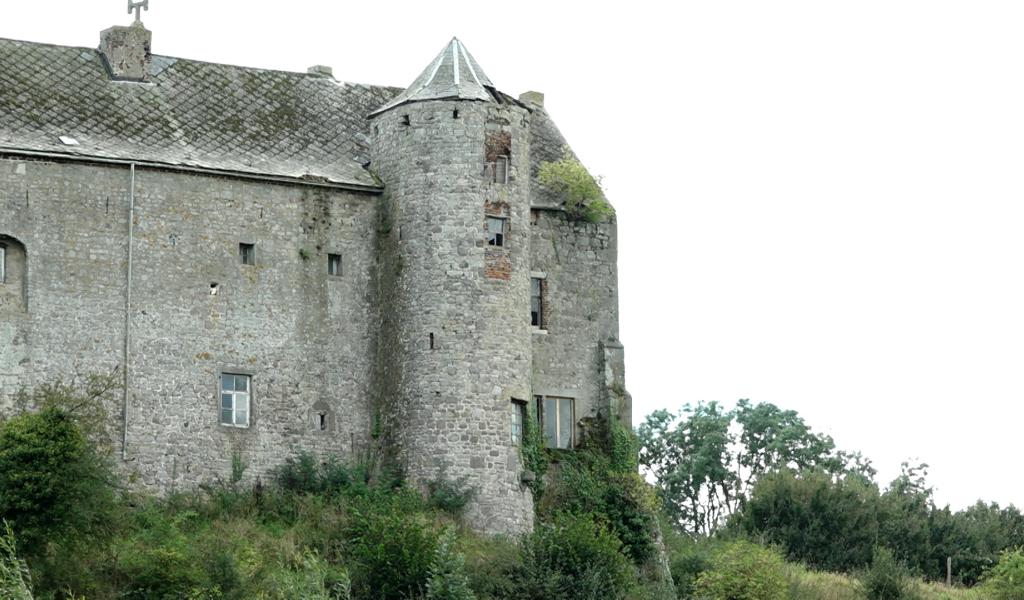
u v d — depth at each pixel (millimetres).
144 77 67125
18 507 52844
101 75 66688
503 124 65875
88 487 54125
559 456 67250
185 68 68438
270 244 64812
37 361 60969
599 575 59250
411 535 57875
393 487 63656
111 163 62719
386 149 66438
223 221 64250
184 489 62219
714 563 66812
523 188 66000
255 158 65875
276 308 64625
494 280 64750
